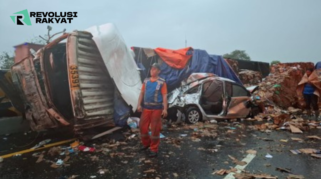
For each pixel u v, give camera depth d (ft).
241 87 28.63
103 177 12.13
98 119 19.85
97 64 20.98
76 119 18.01
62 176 12.30
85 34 19.74
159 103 15.38
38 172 12.91
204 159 14.65
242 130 22.65
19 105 22.76
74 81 17.99
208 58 35.70
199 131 22.02
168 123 25.00
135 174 12.47
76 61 18.33
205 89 27.53
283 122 24.59
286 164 13.75
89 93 19.36
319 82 33.27
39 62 20.11
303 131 22.27
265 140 19.06
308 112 33.04
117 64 21.93
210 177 12.00
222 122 26.25
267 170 12.86
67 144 18.38
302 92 34.91
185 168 13.21
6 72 22.79
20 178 12.16
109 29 21.86
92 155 15.52
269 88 36.65
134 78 25.14
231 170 12.79
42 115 19.40
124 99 21.83
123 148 16.93
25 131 22.97
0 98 22.09
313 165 13.60
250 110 29.04
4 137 20.80
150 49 32.19
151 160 14.47
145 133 16.07
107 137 19.45
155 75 15.80
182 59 32.81
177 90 27.14
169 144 17.92
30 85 19.22
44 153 16.22
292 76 39.96
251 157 14.96
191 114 25.18
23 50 23.65
